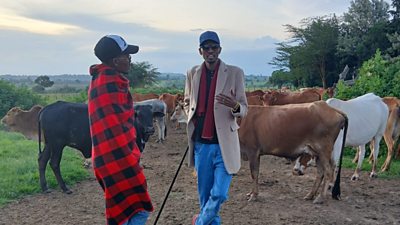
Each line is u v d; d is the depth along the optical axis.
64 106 8.14
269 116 7.59
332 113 7.48
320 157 7.52
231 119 4.89
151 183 8.88
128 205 3.87
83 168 9.84
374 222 6.54
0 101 21.44
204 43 4.83
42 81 59.50
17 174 8.79
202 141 4.93
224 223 6.40
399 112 10.21
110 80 3.88
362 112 9.27
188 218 6.59
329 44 53.38
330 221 6.54
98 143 3.81
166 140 16.27
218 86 4.87
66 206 7.18
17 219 6.46
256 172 7.68
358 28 52.03
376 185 8.91
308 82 57.50
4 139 13.95
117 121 3.80
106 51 3.96
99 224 6.31
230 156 4.82
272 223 6.41
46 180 8.45
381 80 12.66
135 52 4.16
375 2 52.69
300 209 7.14
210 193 4.91
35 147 11.99
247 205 7.36
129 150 3.84
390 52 41.41
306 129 7.45
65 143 8.09
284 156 7.74
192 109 4.96
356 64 50.34
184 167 10.69
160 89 37.78
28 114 12.04
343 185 8.88
